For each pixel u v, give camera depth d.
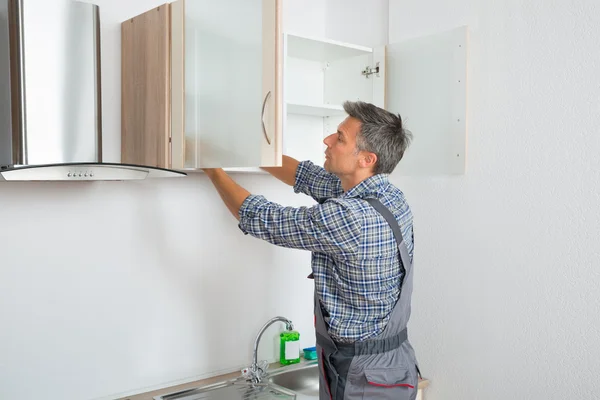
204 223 2.09
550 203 1.85
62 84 1.49
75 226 1.79
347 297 1.57
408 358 1.66
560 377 1.83
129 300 1.91
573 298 1.79
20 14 1.42
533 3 1.89
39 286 1.73
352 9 2.55
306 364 2.26
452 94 2.11
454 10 2.12
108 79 1.85
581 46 1.77
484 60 2.03
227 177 1.64
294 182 1.94
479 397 2.06
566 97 1.80
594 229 1.74
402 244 1.58
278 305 2.32
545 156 1.86
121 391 1.91
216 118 1.48
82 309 1.81
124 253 1.89
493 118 2.00
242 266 2.20
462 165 2.09
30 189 1.70
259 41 1.35
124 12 1.88
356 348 1.59
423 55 2.21
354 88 2.38
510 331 1.96
